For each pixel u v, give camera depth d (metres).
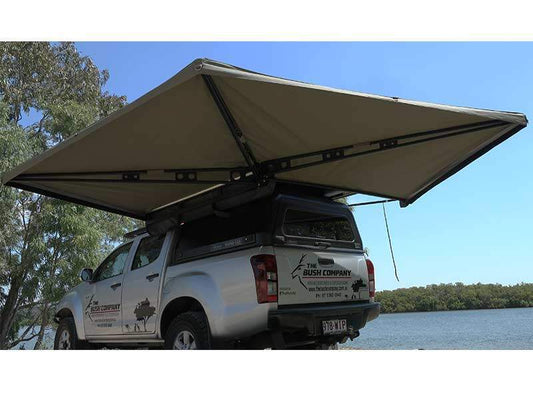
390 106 3.80
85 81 15.56
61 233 11.52
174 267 5.00
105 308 5.86
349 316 4.73
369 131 4.25
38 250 11.24
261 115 3.93
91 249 11.58
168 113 3.84
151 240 5.60
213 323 4.29
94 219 12.38
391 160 4.89
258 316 4.04
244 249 4.35
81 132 4.18
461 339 9.73
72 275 11.35
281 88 3.50
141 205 6.29
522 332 11.21
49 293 11.38
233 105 3.75
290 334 4.38
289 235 4.45
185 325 4.50
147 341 5.29
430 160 4.93
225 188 4.89
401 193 5.78
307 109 3.84
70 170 4.93
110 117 3.89
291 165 4.75
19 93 13.85
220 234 4.73
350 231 5.20
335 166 4.93
